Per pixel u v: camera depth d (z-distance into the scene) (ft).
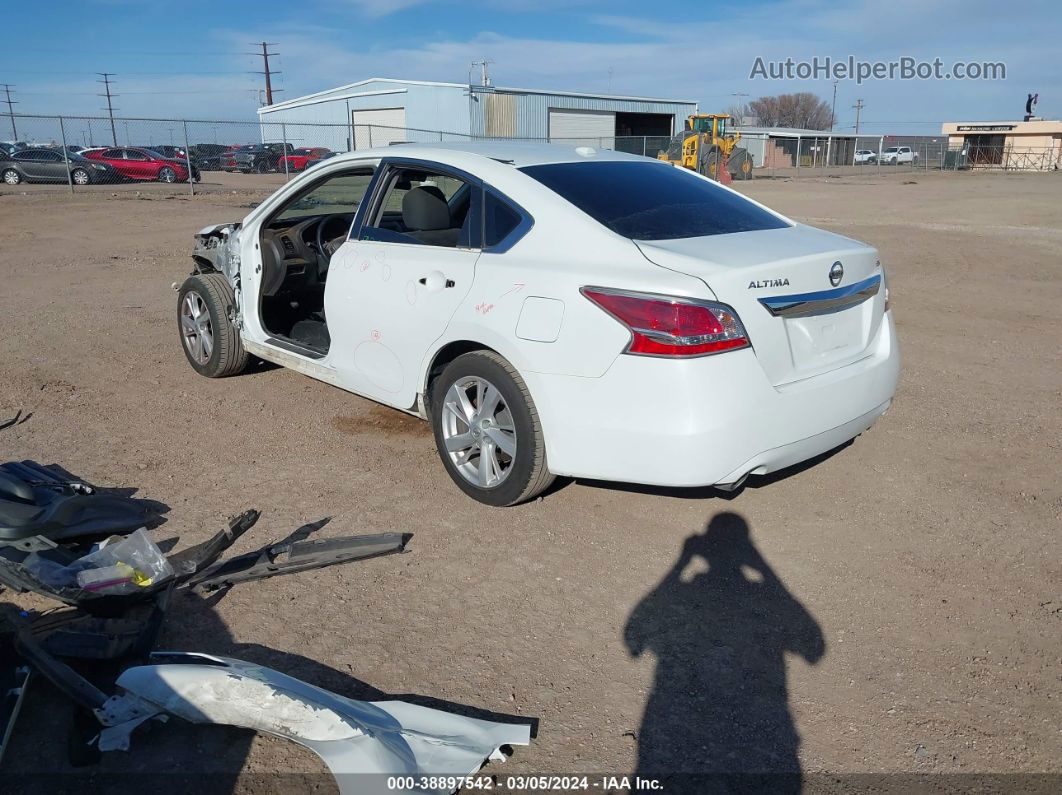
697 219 13.32
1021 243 45.19
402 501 13.92
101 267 36.73
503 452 13.58
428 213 14.19
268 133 160.97
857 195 89.51
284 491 14.23
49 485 12.76
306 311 19.94
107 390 19.38
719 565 12.19
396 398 14.74
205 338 19.88
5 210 59.93
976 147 198.70
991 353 23.59
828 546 12.76
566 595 11.34
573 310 11.66
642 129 170.30
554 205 12.75
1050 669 9.96
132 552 10.98
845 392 12.42
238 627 10.42
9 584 10.28
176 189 85.51
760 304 11.32
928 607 11.19
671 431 11.07
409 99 144.25
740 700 9.39
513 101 143.33
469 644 10.24
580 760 8.48
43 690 9.16
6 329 24.90
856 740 8.82
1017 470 15.55
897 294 31.86
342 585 11.43
